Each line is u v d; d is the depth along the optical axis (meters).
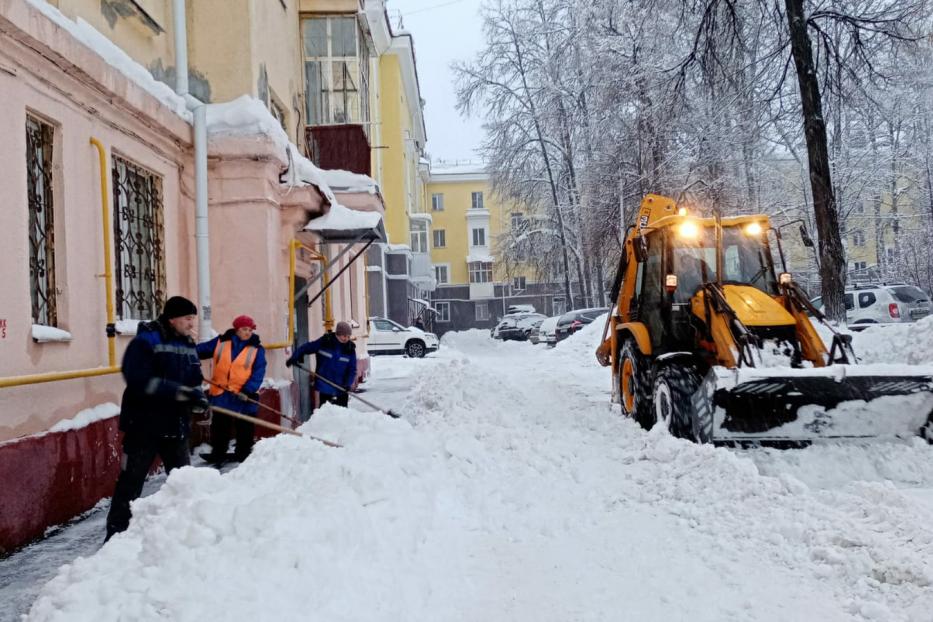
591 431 8.10
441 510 5.16
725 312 7.28
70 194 6.30
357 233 11.58
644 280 8.80
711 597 3.71
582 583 3.97
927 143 31.55
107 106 6.98
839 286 15.08
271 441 5.73
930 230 31.67
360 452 5.61
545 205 38.31
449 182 63.94
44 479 5.43
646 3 19.91
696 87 19.22
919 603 3.46
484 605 3.71
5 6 5.00
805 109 15.43
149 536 3.60
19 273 5.42
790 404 6.77
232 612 2.94
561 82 34.56
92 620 2.97
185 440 5.13
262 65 10.58
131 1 7.80
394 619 3.32
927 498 5.39
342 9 13.69
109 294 6.82
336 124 13.62
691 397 6.97
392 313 39.34
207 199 9.23
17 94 5.47
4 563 4.80
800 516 4.61
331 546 3.70
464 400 9.38
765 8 16.97
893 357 10.74
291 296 10.44
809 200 27.44
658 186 25.08
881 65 17.45
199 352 7.86
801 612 3.51
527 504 5.46
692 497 5.34
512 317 41.41
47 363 5.80
